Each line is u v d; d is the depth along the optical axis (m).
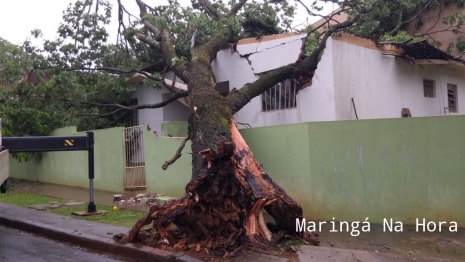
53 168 15.03
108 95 16.03
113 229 7.79
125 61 15.30
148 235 6.89
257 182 6.41
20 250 7.02
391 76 12.70
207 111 7.76
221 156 5.72
